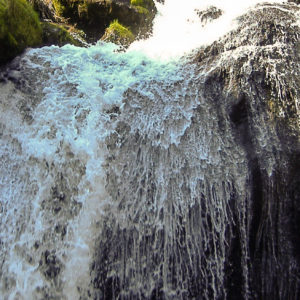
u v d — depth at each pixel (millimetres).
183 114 3432
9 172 3266
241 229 3131
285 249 3061
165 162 3285
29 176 3242
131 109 3455
